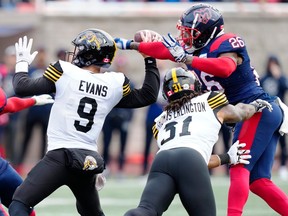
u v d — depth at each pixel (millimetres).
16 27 47969
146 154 40594
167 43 19266
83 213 19375
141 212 17375
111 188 36031
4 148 42562
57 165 18359
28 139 40625
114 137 46562
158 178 17969
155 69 19906
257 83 21031
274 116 20719
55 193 33938
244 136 20578
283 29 49625
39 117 39844
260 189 20859
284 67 49625
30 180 18312
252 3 49938
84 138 18672
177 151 18078
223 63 19500
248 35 49469
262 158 20953
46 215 27734
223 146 43969
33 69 38938
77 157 18312
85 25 48625
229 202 20141
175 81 18859
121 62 40625
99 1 49250
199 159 17969
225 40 20000
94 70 19172
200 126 18438
